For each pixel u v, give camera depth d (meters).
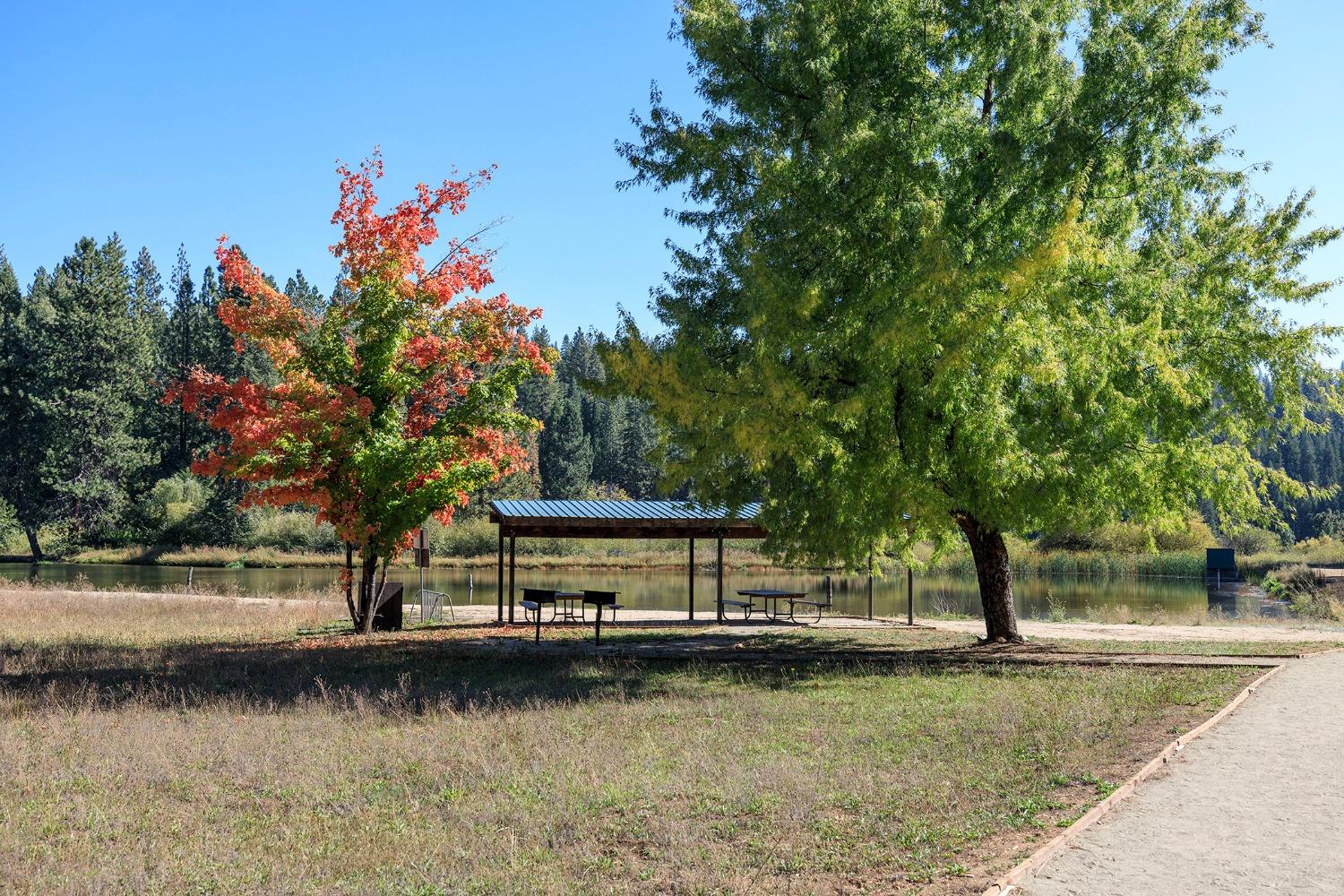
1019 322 12.58
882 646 17.91
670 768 7.82
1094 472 14.62
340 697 11.49
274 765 8.06
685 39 16.19
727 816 6.45
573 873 5.43
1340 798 6.86
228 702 11.08
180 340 87.50
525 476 77.50
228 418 18.53
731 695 11.59
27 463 70.56
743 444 12.83
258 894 5.07
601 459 107.62
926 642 18.66
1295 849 5.71
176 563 59.06
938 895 4.90
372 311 19.05
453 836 6.09
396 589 21.38
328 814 6.71
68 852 5.80
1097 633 20.27
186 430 82.75
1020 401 14.91
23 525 68.69
